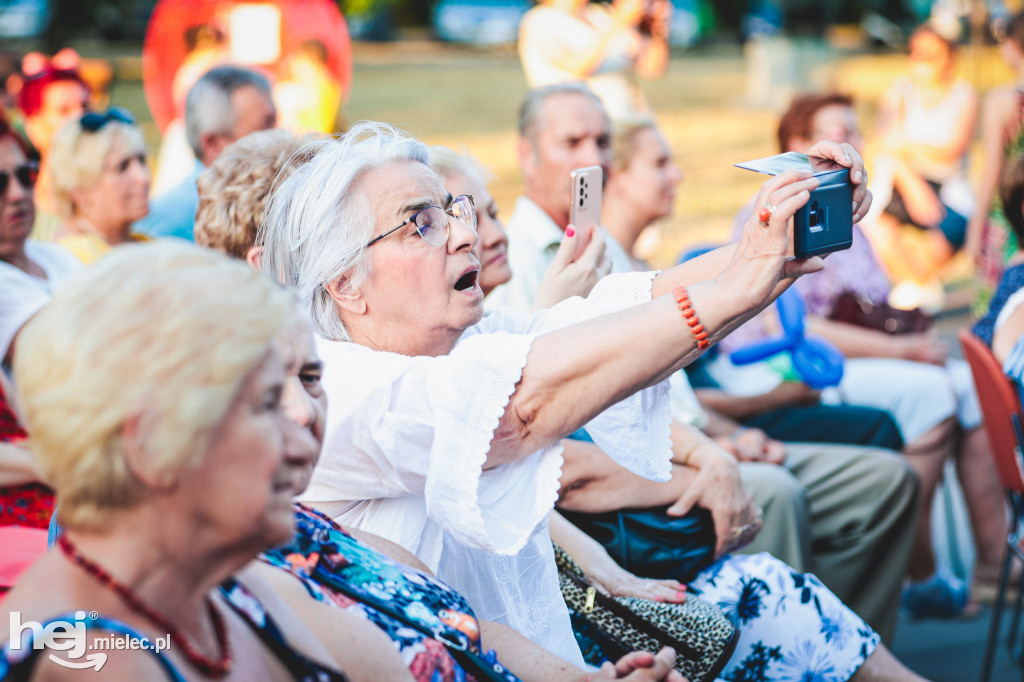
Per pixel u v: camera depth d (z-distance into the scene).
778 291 1.41
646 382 1.42
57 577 0.96
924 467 3.65
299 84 5.95
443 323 1.75
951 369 3.91
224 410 0.94
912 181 5.91
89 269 0.98
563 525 2.15
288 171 1.89
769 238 1.32
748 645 2.27
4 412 2.21
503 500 1.52
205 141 3.71
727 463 2.34
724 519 2.29
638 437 1.59
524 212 3.07
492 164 10.91
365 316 1.75
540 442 1.48
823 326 3.86
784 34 16.59
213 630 1.04
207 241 2.08
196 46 5.95
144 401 0.92
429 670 1.31
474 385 1.44
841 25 27.64
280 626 1.14
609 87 6.55
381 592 1.35
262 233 1.94
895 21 25.27
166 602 0.98
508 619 1.73
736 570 2.33
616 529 2.26
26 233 2.73
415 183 1.73
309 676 1.09
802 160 1.47
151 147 11.11
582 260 2.15
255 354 0.96
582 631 2.06
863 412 3.34
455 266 1.75
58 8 18.44
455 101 16.05
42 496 2.19
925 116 6.45
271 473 0.98
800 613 2.28
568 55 6.41
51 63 4.95
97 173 3.43
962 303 6.80
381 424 1.53
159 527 0.96
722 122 14.44
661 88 18.48
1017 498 3.07
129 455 0.92
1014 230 3.23
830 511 3.04
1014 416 2.82
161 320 0.93
